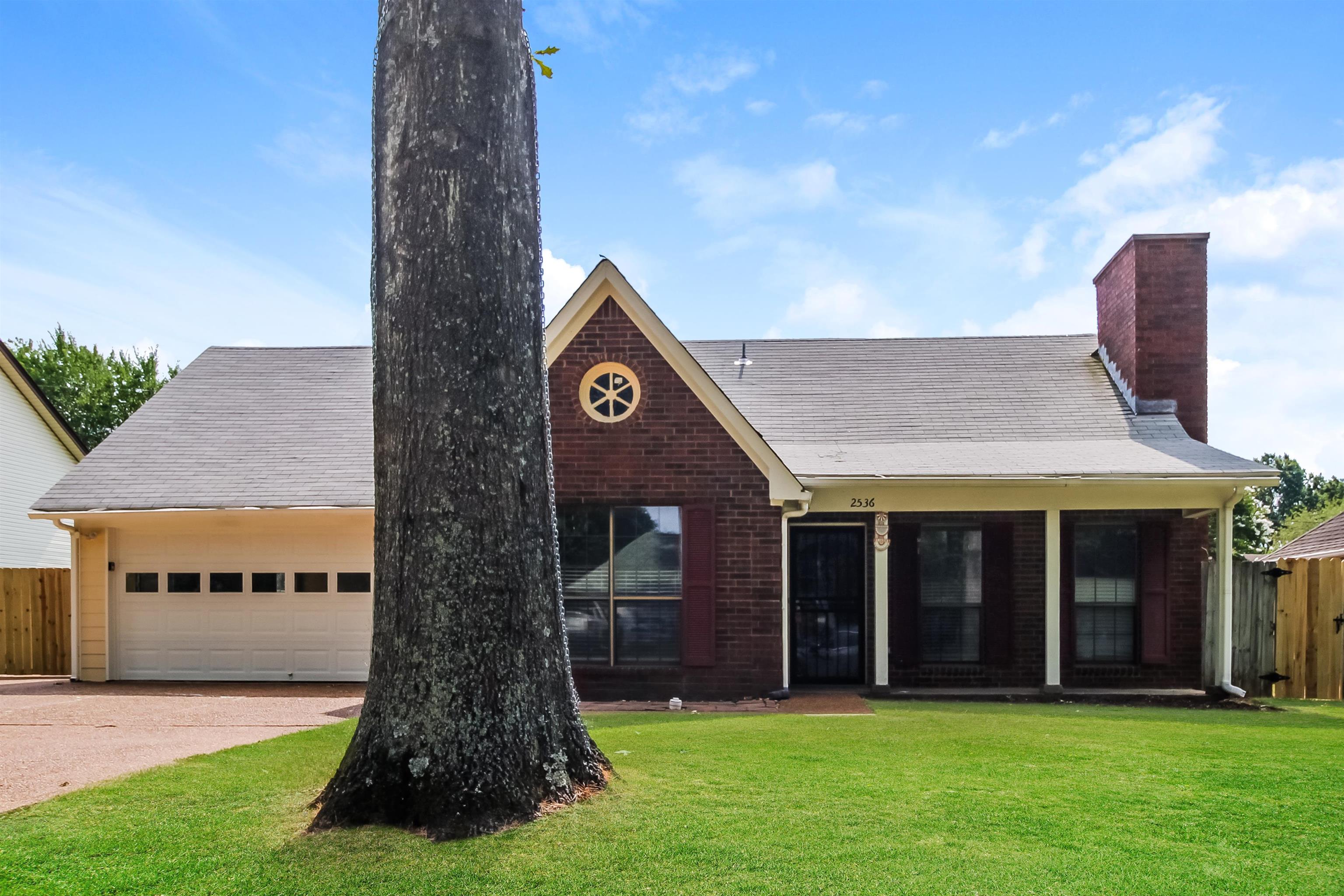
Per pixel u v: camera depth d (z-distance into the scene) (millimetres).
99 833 5238
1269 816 5520
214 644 14195
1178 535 13258
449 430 5672
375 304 5977
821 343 16859
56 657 15914
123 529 14414
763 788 6113
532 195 6262
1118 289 15055
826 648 13656
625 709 11055
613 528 12273
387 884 4473
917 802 5797
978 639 13406
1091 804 5762
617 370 12250
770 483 12000
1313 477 61250
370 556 14102
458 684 5457
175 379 16891
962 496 12836
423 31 5930
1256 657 12992
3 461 20141
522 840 5031
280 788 6250
